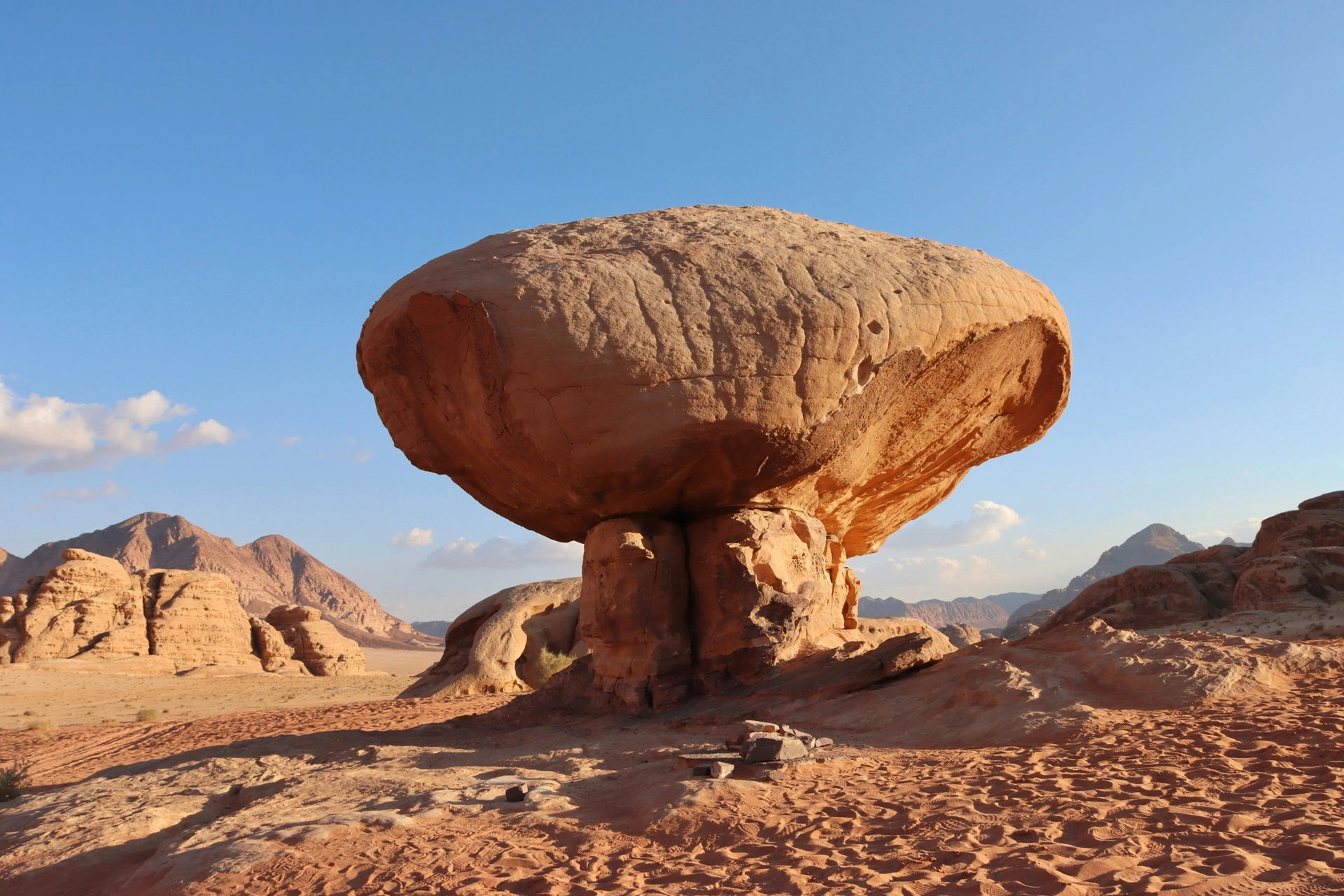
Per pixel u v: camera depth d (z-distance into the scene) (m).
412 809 6.83
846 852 4.90
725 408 10.18
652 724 10.85
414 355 11.62
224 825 7.06
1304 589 18.58
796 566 12.23
